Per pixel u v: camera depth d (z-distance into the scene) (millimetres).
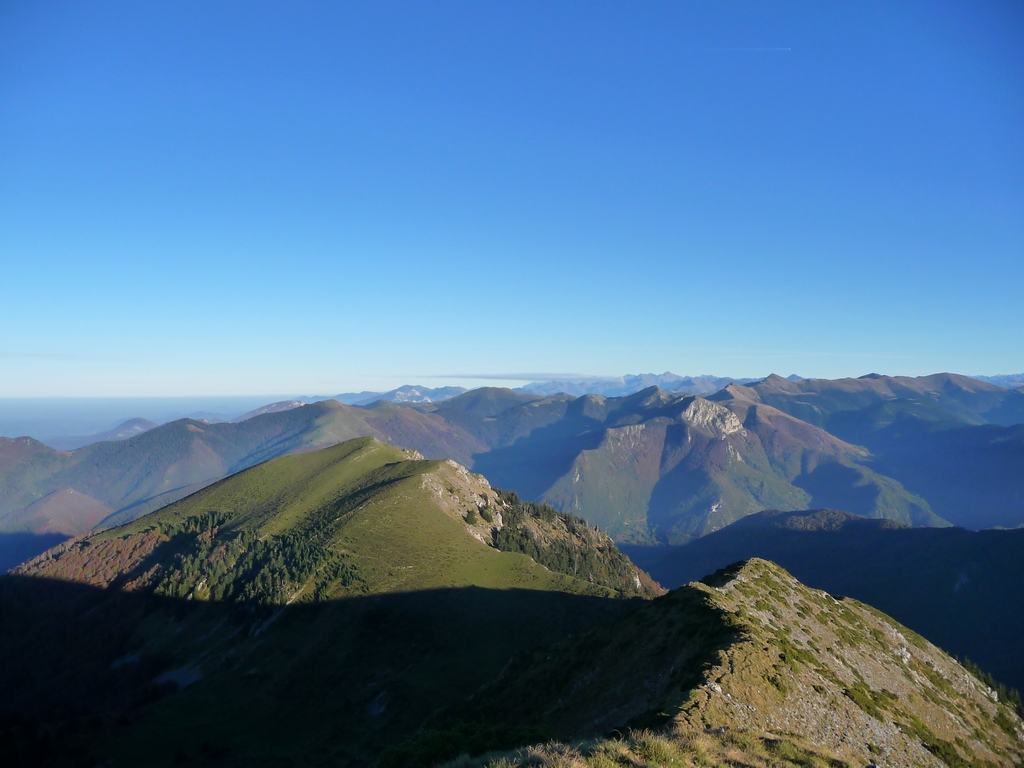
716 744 34438
